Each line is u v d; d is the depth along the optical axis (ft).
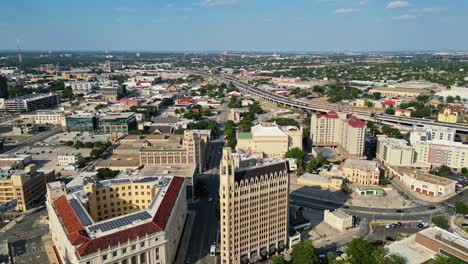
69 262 648.79
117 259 639.35
